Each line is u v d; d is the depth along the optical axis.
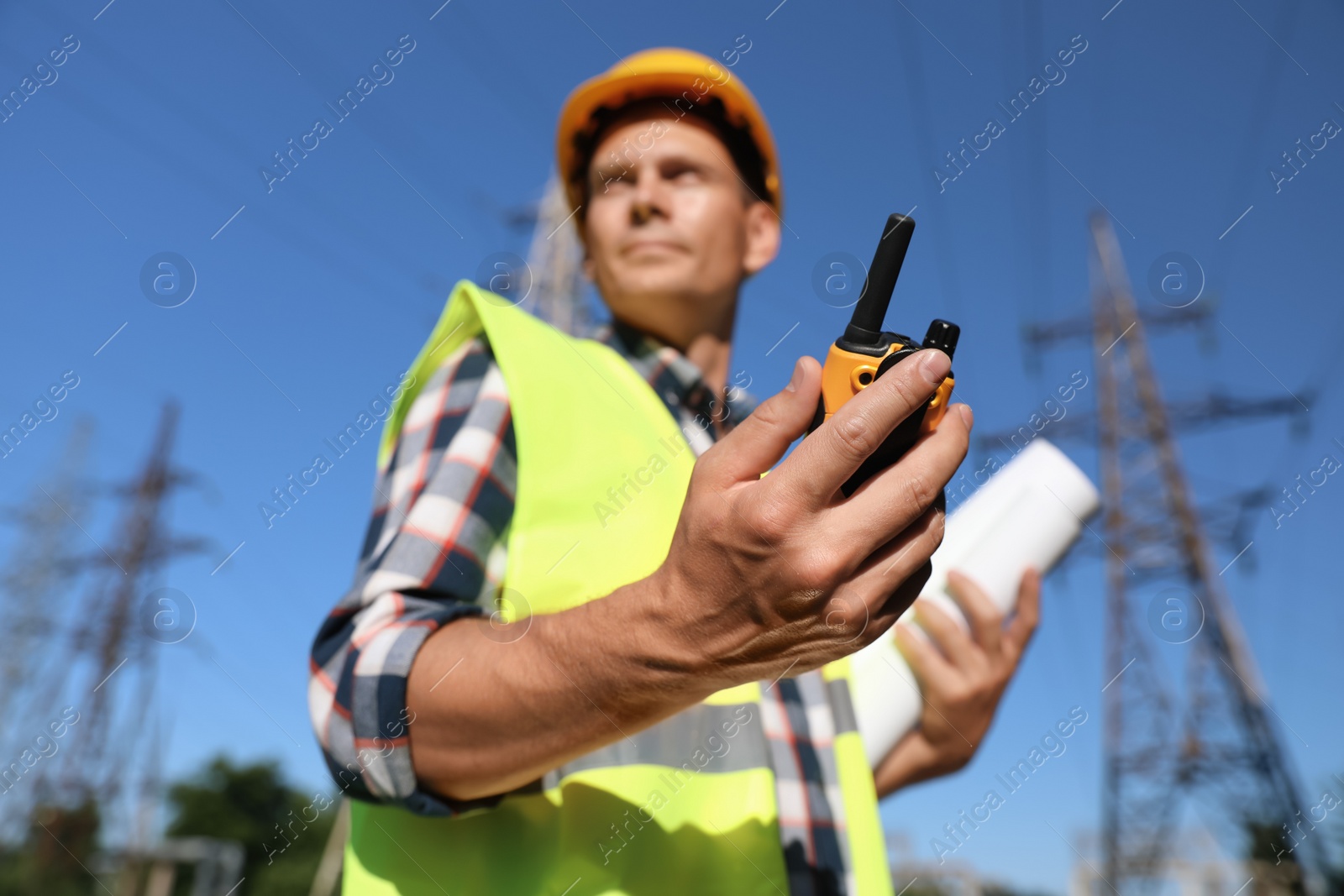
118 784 23.31
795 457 0.61
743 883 0.90
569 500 0.91
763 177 1.65
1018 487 1.71
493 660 0.69
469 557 0.86
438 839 0.83
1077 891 13.09
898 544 0.63
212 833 35.97
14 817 22.94
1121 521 14.53
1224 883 12.65
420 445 0.95
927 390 0.60
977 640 1.53
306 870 35.62
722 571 0.62
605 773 0.89
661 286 1.40
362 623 0.77
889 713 1.48
